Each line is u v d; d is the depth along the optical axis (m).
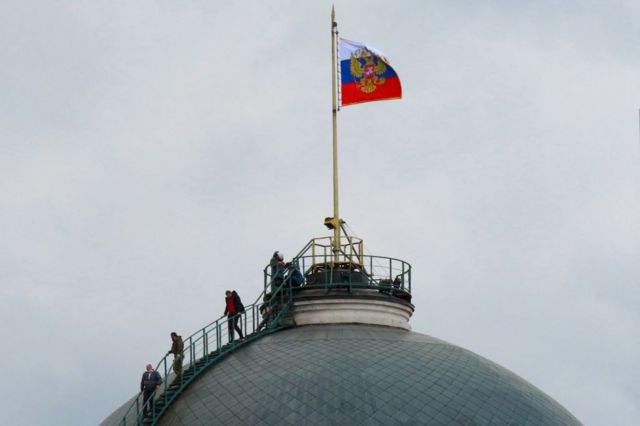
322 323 65.44
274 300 67.06
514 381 63.75
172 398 60.88
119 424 62.97
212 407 58.62
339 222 68.38
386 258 68.44
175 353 62.56
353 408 56.78
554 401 65.06
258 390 58.59
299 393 57.72
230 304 66.06
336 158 69.88
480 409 58.81
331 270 66.69
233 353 63.81
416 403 57.66
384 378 59.00
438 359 62.28
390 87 73.06
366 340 62.94
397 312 66.81
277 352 62.06
